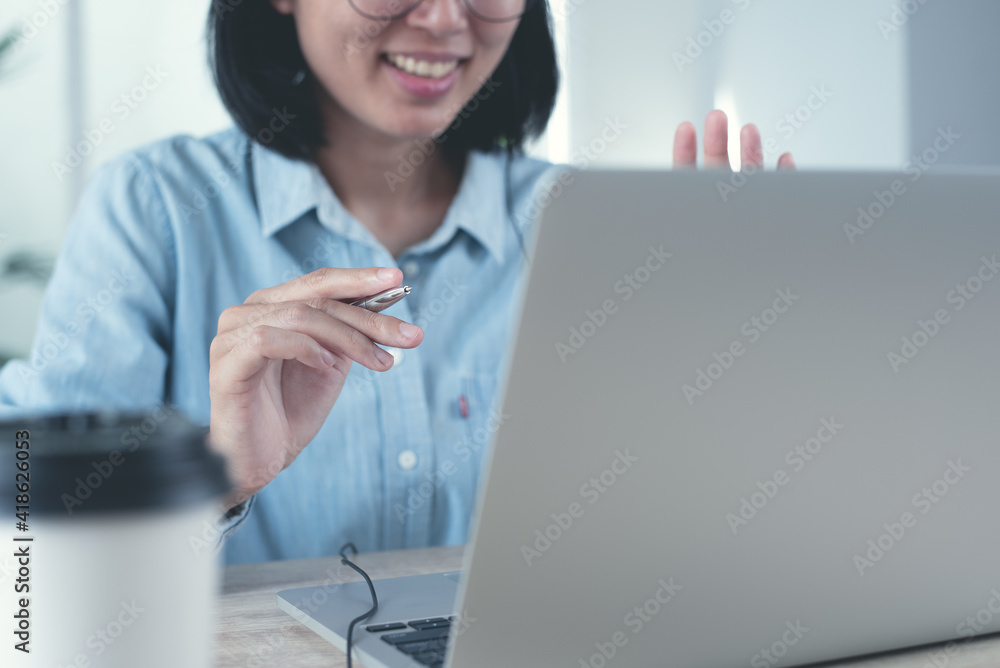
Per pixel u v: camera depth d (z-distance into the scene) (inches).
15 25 130.3
